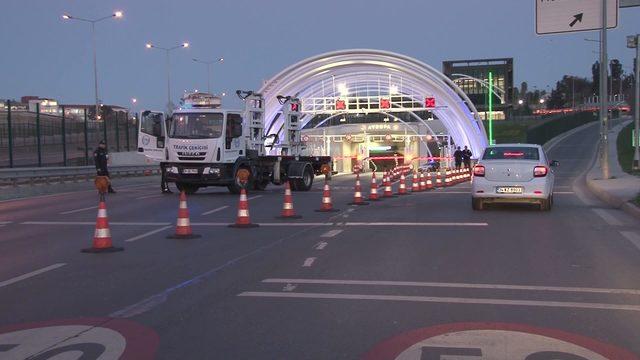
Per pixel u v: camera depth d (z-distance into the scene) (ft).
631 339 18.93
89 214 54.49
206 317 21.76
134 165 132.05
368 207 58.44
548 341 18.71
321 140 201.16
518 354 17.61
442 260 31.30
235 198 69.92
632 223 44.68
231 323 21.01
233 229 43.52
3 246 37.40
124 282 27.25
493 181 52.19
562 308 22.39
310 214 52.54
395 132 228.02
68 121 129.80
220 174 73.31
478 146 157.69
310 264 30.55
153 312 22.48
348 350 18.19
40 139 106.42
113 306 23.38
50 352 18.24
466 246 35.32
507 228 42.45
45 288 26.32
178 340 19.31
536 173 51.52
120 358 17.74
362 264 30.45
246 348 18.51
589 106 472.44
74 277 28.37
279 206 59.82
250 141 79.20
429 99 154.20
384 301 23.47
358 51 140.67
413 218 48.65
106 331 20.27
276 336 19.57
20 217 53.26
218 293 25.08
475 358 17.33
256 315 21.89
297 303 23.36
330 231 41.83
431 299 23.68
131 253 34.32
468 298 23.82
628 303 23.04
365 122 238.68
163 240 38.81
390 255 32.73
